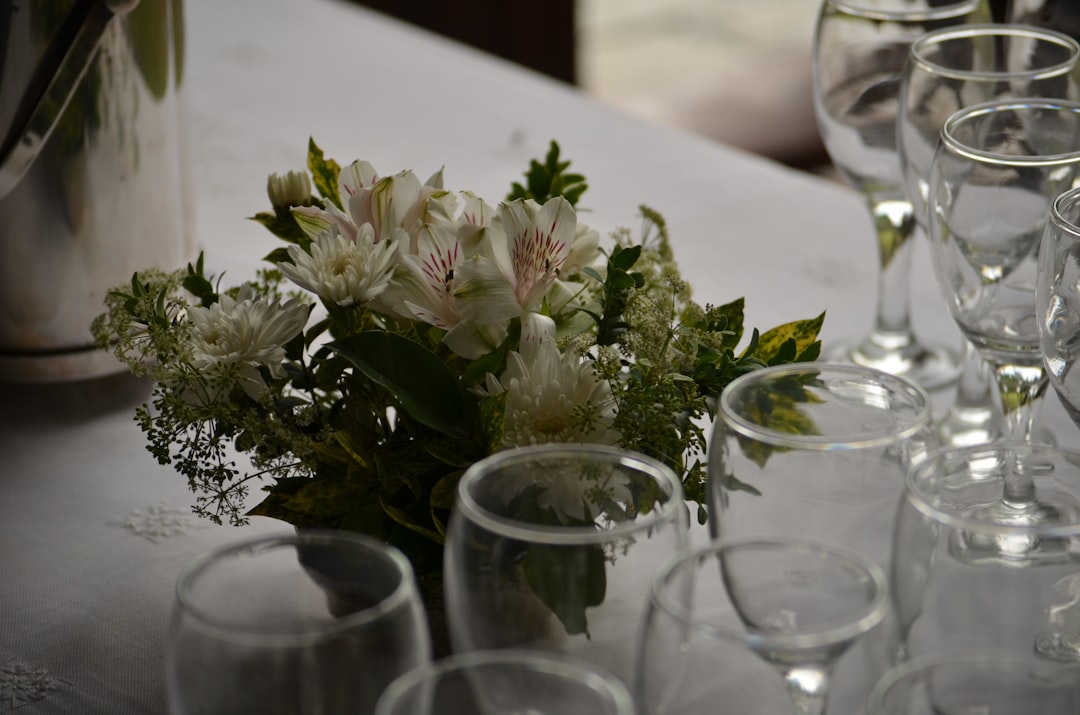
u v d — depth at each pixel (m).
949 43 1.41
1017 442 1.12
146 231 1.49
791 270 1.60
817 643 1.03
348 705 1.04
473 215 1.21
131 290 1.27
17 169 1.42
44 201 1.45
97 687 1.23
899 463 1.10
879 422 1.14
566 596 1.08
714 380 1.20
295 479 1.22
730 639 1.03
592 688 1.02
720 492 1.13
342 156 1.77
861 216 1.68
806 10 5.71
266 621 1.08
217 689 1.04
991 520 1.12
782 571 1.07
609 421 1.18
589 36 5.44
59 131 1.44
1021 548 1.05
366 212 1.21
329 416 1.21
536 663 1.03
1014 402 1.31
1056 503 1.12
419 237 1.19
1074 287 1.19
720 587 1.07
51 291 1.47
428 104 1.91
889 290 1.49
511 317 1.18
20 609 1.28
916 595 1.07
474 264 1.17
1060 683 1.01
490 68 2.05
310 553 1.08
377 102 1.92
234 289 1.25
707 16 5.65
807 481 1.10
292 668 1.04
